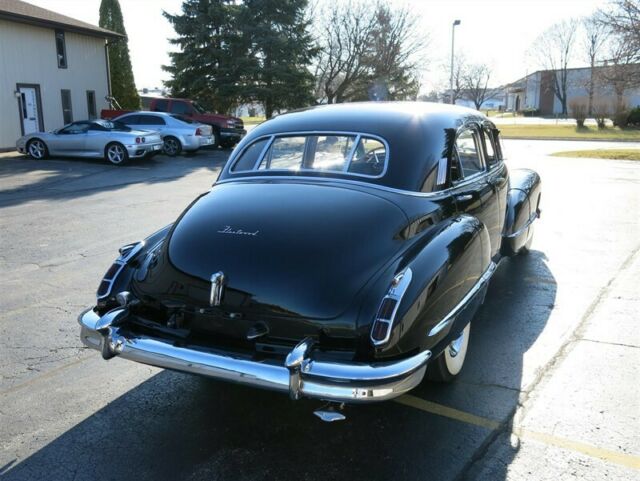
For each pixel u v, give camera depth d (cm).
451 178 371
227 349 289
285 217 312
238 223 315
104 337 307
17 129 2006
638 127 3922
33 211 959
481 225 357
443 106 425
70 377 384
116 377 385
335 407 270
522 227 546
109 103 2428
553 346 414
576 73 6862
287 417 333
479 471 277
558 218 858
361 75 3753
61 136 1662
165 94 2986
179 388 370
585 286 545
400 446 300
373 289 278
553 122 5116
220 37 2770
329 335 274
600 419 318
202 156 1914
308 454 296
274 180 363
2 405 347
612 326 447
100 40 2378
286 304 279
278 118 415
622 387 352
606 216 870
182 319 308
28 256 685
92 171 1485
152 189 1198
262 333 284
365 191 330
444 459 288
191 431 319
